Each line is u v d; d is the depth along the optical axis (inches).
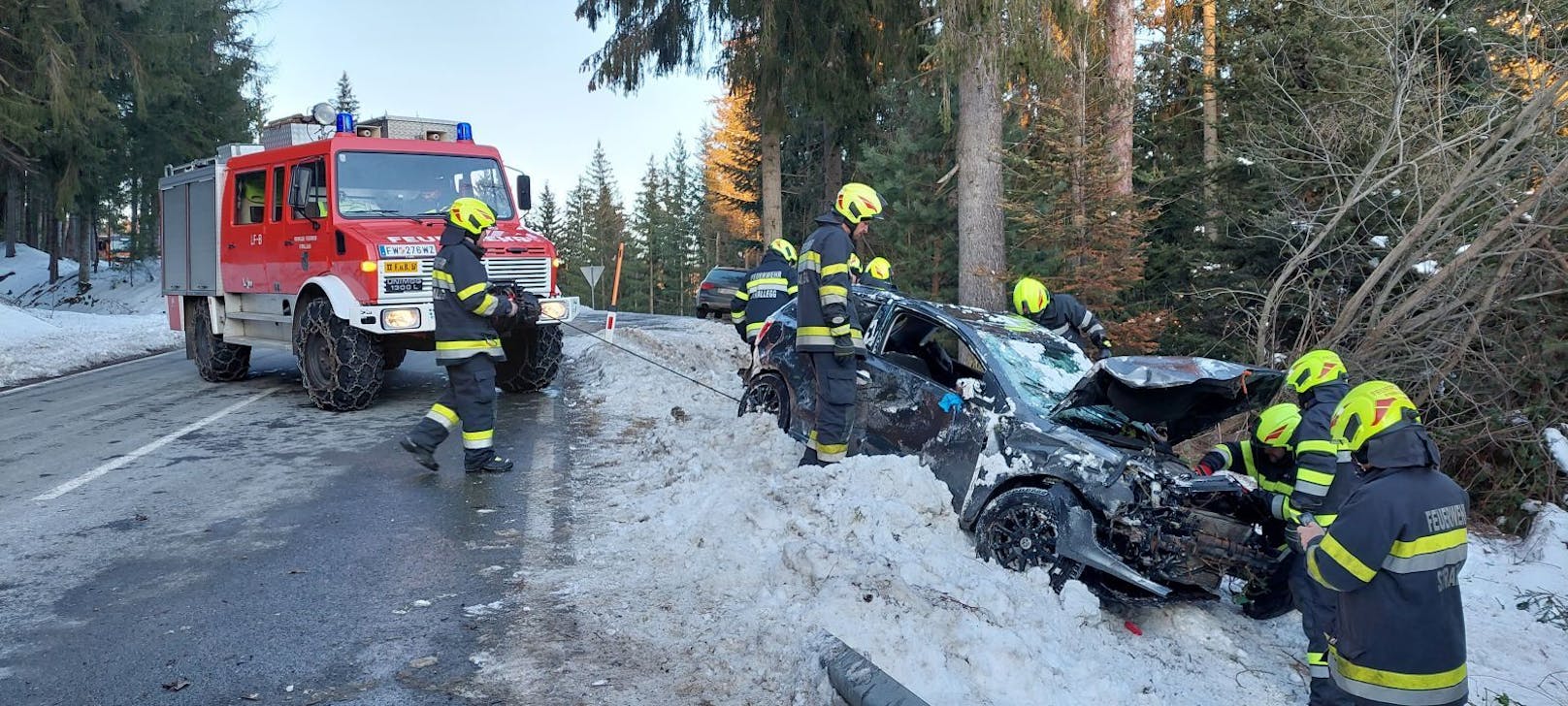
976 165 461.7
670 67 741.9
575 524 222.1
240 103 1421.0
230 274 419.8
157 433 323.3
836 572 176.2
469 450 263.6
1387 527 111.4
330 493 247.0
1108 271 430.6
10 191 1259.2
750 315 340.8
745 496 220.4
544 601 175.0
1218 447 203.8
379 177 362.0
